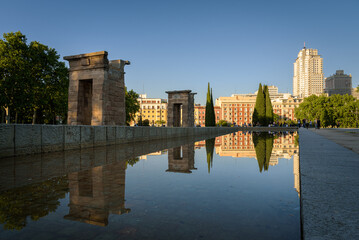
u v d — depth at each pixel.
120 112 17.33
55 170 5.21
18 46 30.16
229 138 19.98
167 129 20.30
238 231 2.01
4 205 2.77
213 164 6.14
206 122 60.94
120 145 12.91
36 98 33.25
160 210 2.58
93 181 4.10
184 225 2.16
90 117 17.67
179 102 37.59
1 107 30.91
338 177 2.74
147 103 126.94
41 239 1.87
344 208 1.80
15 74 29.00
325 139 9.30
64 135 9.70
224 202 2.87
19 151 7.82
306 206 1.84
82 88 16.92
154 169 5.39
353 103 62.41
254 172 4.96
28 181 4.11
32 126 8.27
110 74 16.38
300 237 1.87
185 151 9.71
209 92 61.22
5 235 1.96
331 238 1.34
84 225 2.17
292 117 119.00
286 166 5.80
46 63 33.62
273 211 2.54
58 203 2.84
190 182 4.00
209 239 1.83
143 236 1.91
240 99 122.44
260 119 70.25
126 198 3.05
